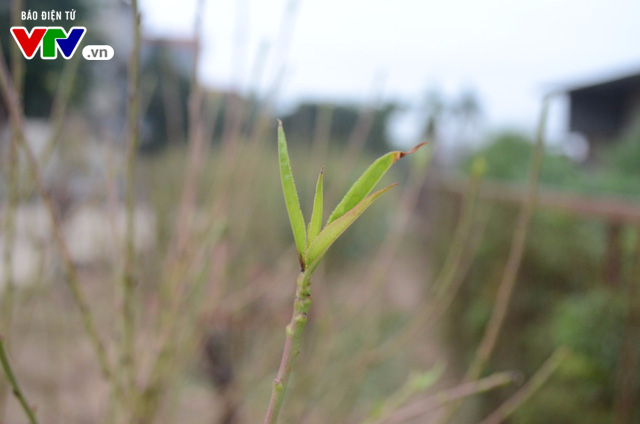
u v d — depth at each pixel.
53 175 0.77
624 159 2.20
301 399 0.62
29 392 0.75
